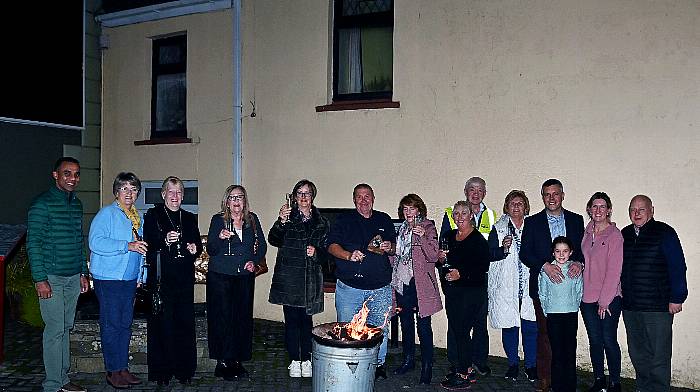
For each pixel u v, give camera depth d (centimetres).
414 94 751
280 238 594
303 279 589
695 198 614
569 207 665
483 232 605
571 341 534
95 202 1007
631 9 638
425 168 746
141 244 541
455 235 579
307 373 610
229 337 591
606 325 555
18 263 808
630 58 639
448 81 731
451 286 568
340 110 799
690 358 616
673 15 622
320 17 819
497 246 598
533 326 600
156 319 567
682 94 619
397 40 760
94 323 616
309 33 826
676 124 621
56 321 535
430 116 742
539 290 550
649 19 631
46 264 524
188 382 590
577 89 662
